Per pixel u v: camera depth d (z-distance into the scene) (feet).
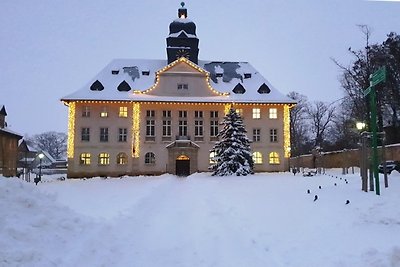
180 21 234.38
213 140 209.56
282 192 68.69
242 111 213.46
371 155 64.75
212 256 31.04
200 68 212.64
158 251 32.58
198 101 207.41
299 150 314.76
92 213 46.60
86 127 206.18
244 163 156.87
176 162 207.00
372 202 45.68
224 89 220.02
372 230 35.27
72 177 203.10
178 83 211.82
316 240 33.83
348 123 249.96
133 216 48.03
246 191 76.79
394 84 180.04
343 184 74.49
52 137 506.07
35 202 36.70
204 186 99.45
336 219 40.37
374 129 56.03
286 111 214.48
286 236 36.24
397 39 183.01
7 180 38.60
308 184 83.82
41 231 31.99
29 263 26.03
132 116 208.13
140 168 205.98
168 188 100.68
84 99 203.41
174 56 227.20
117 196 72.18
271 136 213.46
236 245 34.14
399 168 130.11
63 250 29.94
